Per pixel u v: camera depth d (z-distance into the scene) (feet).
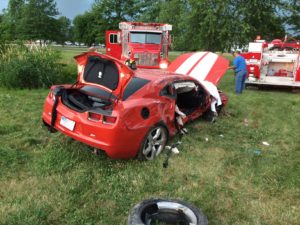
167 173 16.38
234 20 72.90
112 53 62.64
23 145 18.72
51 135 20.34
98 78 17.22
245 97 37.76
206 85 25.38
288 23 80.79
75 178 15.08
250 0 72.84
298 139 22.80
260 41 45.19
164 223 12.17
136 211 11.66
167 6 94.43
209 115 25.46
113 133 15.20
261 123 26.63
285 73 44.47
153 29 53.36
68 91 17.60
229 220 12.91
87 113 15.76
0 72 38.60
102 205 13.34
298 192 15.28
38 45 43.93
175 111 20.13
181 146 19.99
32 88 37.50
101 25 162.91
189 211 12.13
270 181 16.17
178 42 83.20
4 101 29.32
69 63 50.52
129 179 15.46
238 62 39.86
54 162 16.44
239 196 14.69
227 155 19.20
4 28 45.29
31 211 12.46
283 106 33.40
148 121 16.74
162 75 20.20
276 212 13.62
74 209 12.96
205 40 75.61
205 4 72.59
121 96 16.07
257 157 19.04
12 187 14.17
